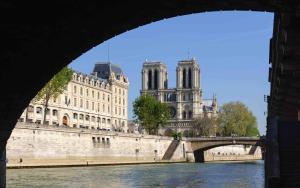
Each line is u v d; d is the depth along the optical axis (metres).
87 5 18.44
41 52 22.45
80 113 172.50
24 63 23.23
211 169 99.00
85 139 107.31
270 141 30.28
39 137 90.38
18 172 72.50
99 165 110.81
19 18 18.47
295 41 21.03
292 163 31.84
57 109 155.75
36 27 19.50
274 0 17.89
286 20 18.88
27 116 136.75
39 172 74.12
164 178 68.06
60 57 23.86
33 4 17.38
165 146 152.12
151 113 171.50
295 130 42.44
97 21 20.41
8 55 21.94
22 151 85.25
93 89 183.88
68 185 53.16
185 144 158.62
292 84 32.09
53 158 94.88
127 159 127.56
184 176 73.25
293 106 43.22
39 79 25.78
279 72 29.16
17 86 25.58
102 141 115.44
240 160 198.50
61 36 21.12
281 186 28.39
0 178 31.88
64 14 18.81
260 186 55.28
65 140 99.44
